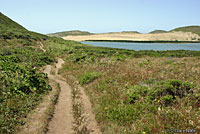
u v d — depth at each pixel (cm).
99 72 1599
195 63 2142
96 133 705
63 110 930
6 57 1953
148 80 1226
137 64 2123
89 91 1192
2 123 684
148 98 882
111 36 18938
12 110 809
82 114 856
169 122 674
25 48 3491
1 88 962
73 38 17350
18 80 1109
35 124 735
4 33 4441
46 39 6412
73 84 1442
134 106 844
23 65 1630
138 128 671
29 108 877
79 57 2598
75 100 1034
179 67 1855
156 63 2211
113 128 701
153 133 629
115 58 2619
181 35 17850
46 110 873
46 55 3077
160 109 767
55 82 1504
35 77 1261
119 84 1187
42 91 1174
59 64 2730
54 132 704
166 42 13888
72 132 709
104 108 875
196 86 967
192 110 749
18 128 691
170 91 912
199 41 14775
